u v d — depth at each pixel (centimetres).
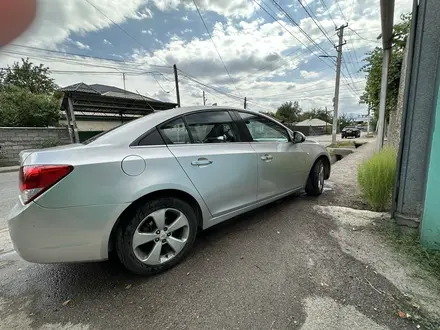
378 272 175
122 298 162
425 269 175
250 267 189
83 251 158
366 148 1083
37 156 153
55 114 1201
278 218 282
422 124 204
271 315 141
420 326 129
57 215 147
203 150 212
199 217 213
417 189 213
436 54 189
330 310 142
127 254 171
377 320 134
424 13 190
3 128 955
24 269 201
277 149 283
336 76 1628
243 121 259
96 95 1009
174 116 208
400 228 226
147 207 177
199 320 140
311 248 212
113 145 173
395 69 650
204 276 180
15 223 145
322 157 371
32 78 1902
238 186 237
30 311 153
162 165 184
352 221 260
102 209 158
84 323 142
